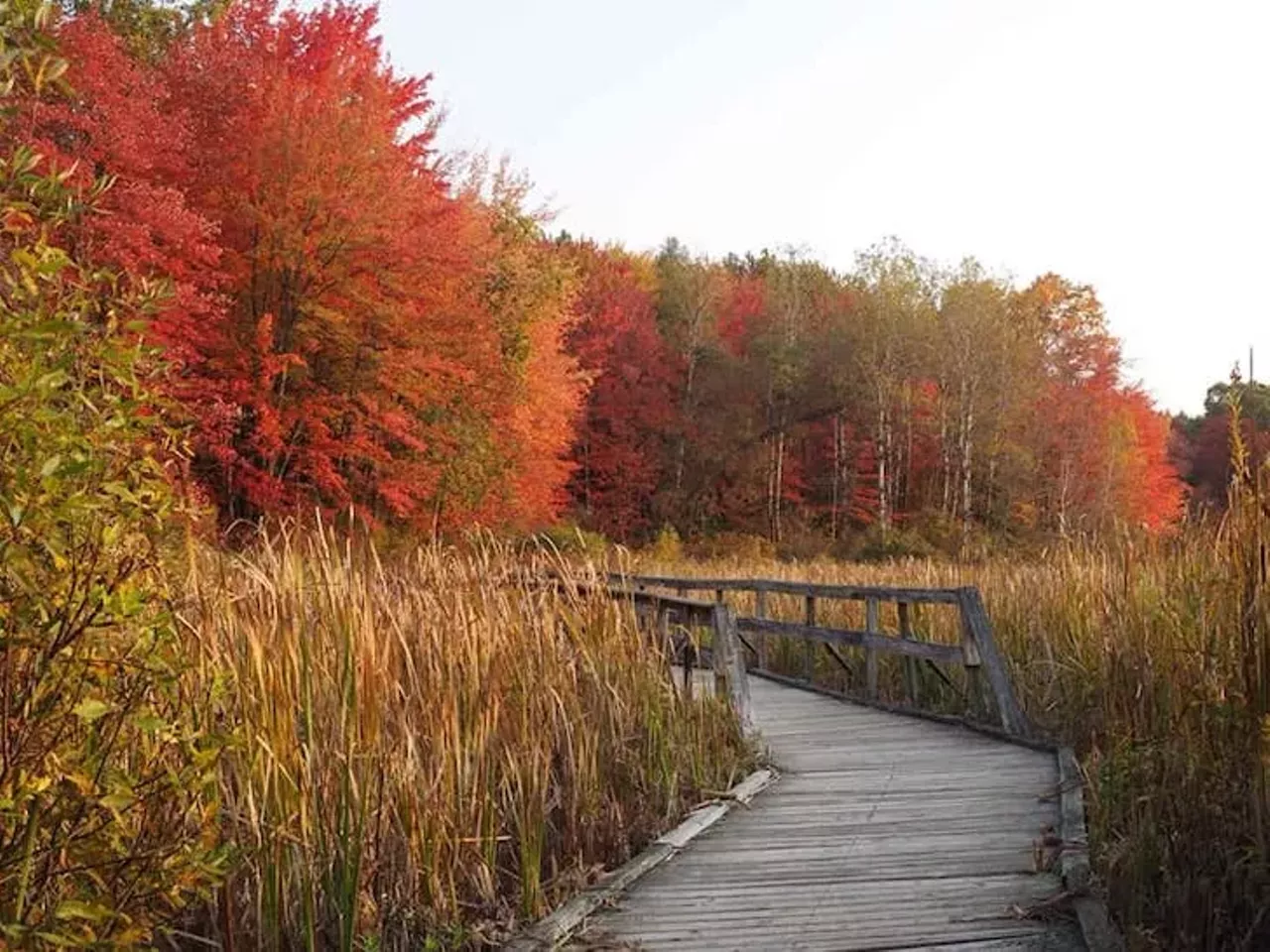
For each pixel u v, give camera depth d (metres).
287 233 16.92
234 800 3.85
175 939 3.65
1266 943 3.78
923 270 43.31
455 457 19.86
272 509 15.49
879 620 11.52
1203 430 36.97
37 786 2.35
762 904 4.40
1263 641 3.92
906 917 4.19
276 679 3.91
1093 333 45.16
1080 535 9.88
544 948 3.94
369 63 19.06
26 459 2.28
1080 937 3.92
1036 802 5.92
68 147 12.80
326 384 18.30
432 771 4.40
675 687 6.37
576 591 6.17
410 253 18.12
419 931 4.03
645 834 5.37
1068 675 7.82
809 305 49.19
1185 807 4.12
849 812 5.84
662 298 48.25
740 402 43.94
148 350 2.66
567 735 5.13
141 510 2.60
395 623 4.73
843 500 42.59
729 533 40.59
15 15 2.35
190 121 16.75
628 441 40.91
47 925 2.49
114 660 2.52
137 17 19.30
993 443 39.78
